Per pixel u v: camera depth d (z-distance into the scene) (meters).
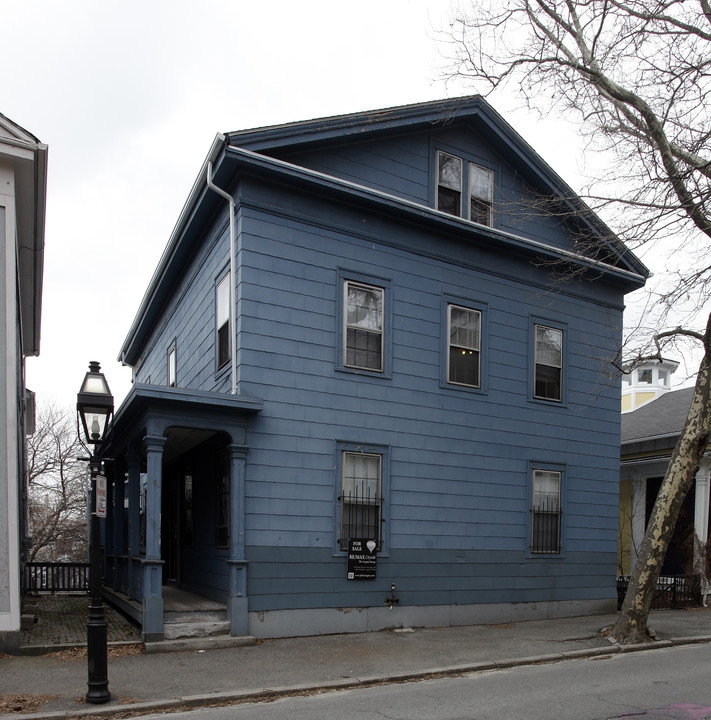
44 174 9.90
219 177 10.99
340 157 11.98
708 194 8.17
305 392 10.95
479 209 13.73
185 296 15.15
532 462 13.39
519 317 13.67
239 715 6.48
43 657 8.52
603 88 9.91
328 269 11.45
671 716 6.44
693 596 15.49
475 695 7.27
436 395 12.34
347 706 6.80
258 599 10.10
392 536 11.50
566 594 13.47
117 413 11.12
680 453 10.69
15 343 9.28
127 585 12.21
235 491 10.07
